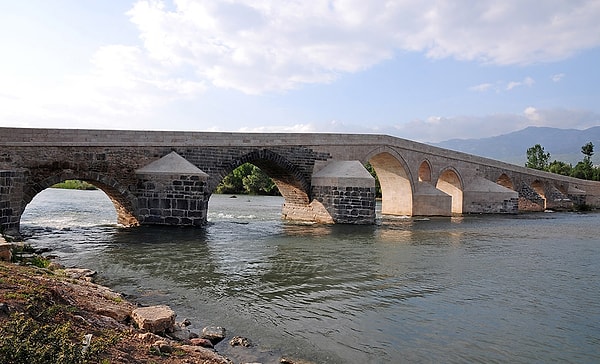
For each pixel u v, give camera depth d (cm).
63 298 861
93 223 3088
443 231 3228
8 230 2181
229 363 776
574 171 10500
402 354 923
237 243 2356
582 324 1152
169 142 2941
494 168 5859
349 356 900
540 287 1538
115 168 2716
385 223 3762
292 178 3700
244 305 1235
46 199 5866
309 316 1155
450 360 902
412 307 1262
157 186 2817
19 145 2336
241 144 3272
